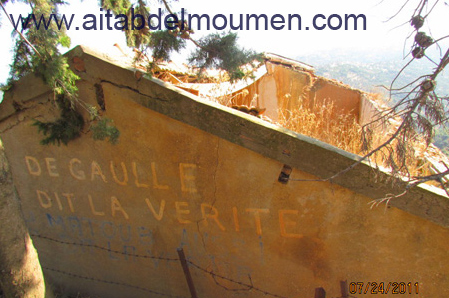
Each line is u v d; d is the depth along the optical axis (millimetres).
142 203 3613
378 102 5801
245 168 3035
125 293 4301
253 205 3160
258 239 3299
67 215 4039
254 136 2826
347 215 2883
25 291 2559
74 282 4508
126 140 3338
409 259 2844
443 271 2785
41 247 4398
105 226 3924
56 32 2758
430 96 1622
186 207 3441
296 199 2992
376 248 2906
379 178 2574
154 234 3748
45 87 3229
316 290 2705
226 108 2852
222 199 3260
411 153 1902
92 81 3154
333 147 2680
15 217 2451
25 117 3539
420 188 2533
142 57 3051
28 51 2834
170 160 3277
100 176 3645
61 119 3328
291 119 4660
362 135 2199
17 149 3801
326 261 3131
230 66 2807
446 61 1551
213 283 3730
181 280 3918
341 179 2721
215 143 3043
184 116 2980
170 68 5699
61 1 2881
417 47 1603
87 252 4188
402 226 2754
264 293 3539
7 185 2389
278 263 3336
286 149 2773
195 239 3580
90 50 3051
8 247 2420
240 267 3521
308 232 3082
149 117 3156
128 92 3090
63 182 3836
